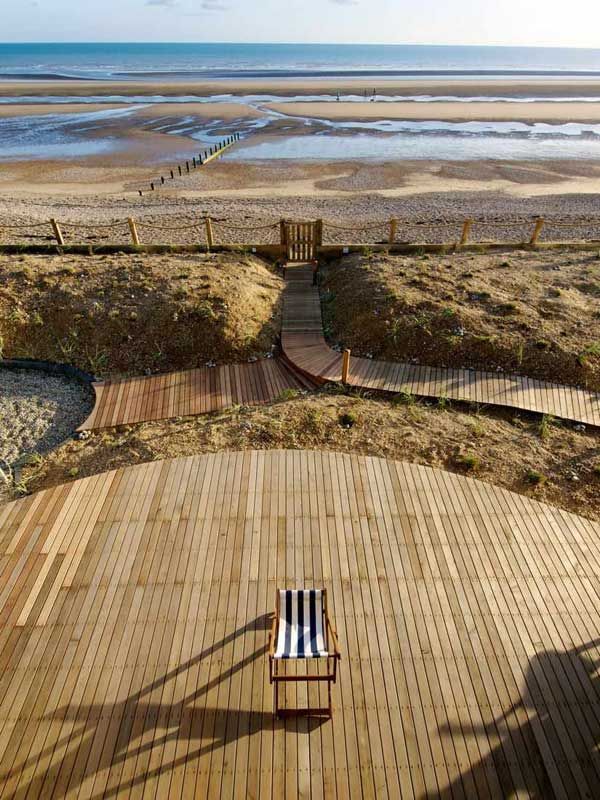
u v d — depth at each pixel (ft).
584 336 37.29
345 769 15.75
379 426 30.96
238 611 20.15
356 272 47.50
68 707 17.12
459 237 63.36
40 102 189.26
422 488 26.00
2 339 39.50
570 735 16.61
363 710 17.11
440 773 15.71
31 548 22.86
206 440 30.40
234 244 55.06
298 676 16.28
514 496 25.59
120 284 43.88
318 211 76.79
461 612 20.21
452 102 197.88
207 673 18.10
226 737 16.42
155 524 24.02
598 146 126.62
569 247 54.49
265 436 30.27
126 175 99.40
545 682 17.98
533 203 81.30
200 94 211.41
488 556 22.49
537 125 153.89
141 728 16.60
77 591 20.93
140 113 165.48
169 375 37.19
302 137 132.67
